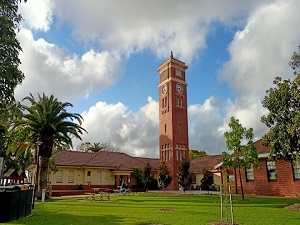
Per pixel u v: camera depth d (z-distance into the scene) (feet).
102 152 155.33
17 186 45.62
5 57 36.27
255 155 70.23
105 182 139.64
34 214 47.11
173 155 154.71
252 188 88.94
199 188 149.38
